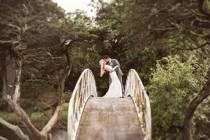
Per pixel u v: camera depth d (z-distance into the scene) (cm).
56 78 2527
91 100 1658
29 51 2336
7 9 1914
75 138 1159
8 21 1962
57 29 2152
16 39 2109
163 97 1638
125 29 1311
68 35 2233
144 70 2595
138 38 1341
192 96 1634
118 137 1213
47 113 2617
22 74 2611
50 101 2681
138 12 1214
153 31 1305
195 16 1217
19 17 1973
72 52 2614
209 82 1411
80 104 1394
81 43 2602
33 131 2128
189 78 1648
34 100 2644
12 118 2531
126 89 2053
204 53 1994
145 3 1178
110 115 1405
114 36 2798
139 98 1374
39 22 2069
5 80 2289
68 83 3072
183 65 1692
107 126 1295
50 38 2228
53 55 2467
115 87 1925
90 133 1236
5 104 2661
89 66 2947
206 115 1739
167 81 1642
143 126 1222
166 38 1409
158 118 1645
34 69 2573
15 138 2373
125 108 1500
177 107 1620
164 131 1650
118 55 2870
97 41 2842
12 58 2272
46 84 2658
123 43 2788
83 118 1365
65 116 2661
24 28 2016
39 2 2045
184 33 1342
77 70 2972
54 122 2288
